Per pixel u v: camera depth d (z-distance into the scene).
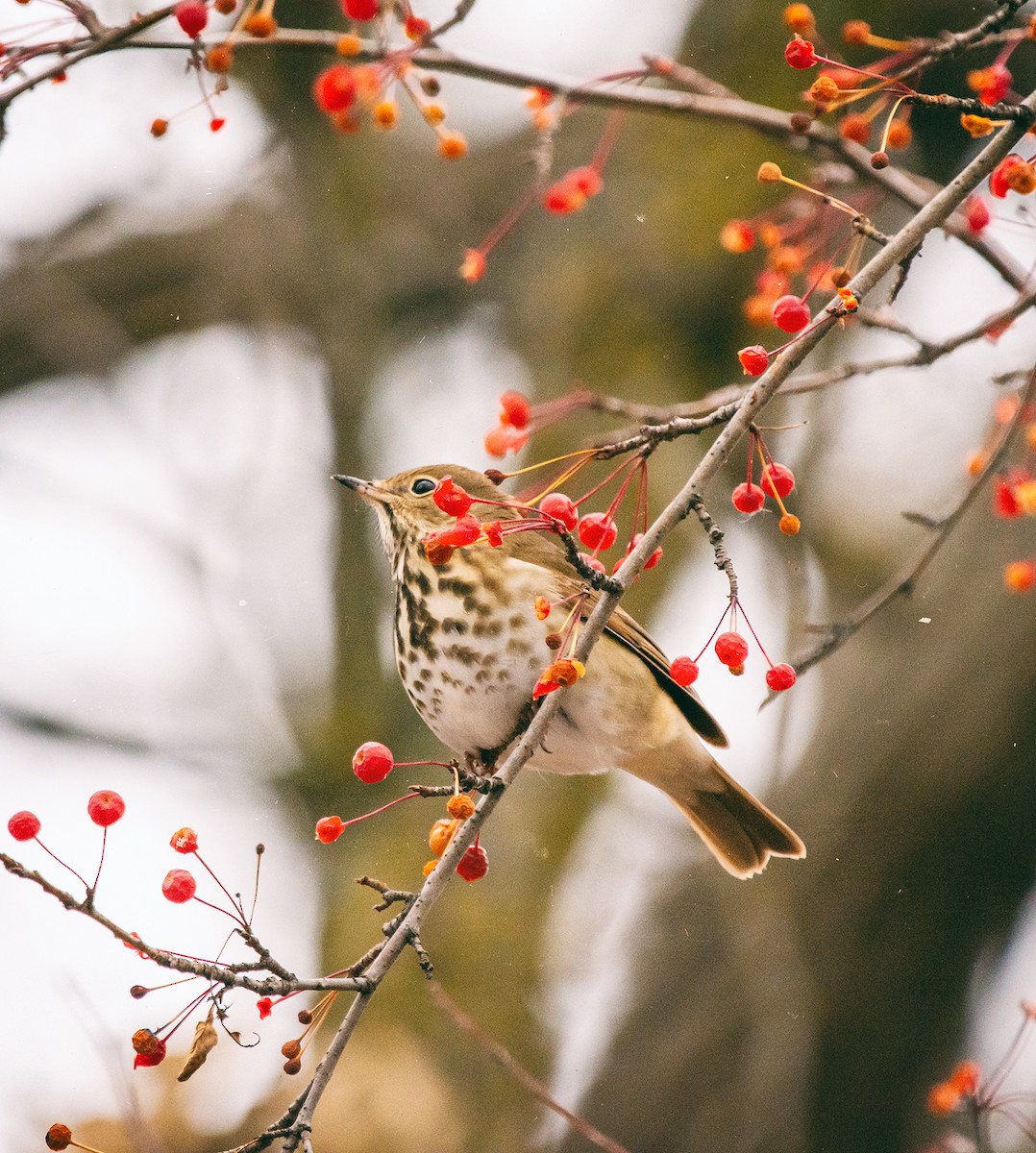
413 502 9.82
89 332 14.45
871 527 13.30
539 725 6.23
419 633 9.27
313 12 13.59
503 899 12.77
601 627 6.18
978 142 13.11
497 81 7.62
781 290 8.18
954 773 11.69
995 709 11.62
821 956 11.84
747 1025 11.85
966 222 8.20
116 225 14.86
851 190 9.75
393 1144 11.54
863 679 12.41
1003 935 11.88
